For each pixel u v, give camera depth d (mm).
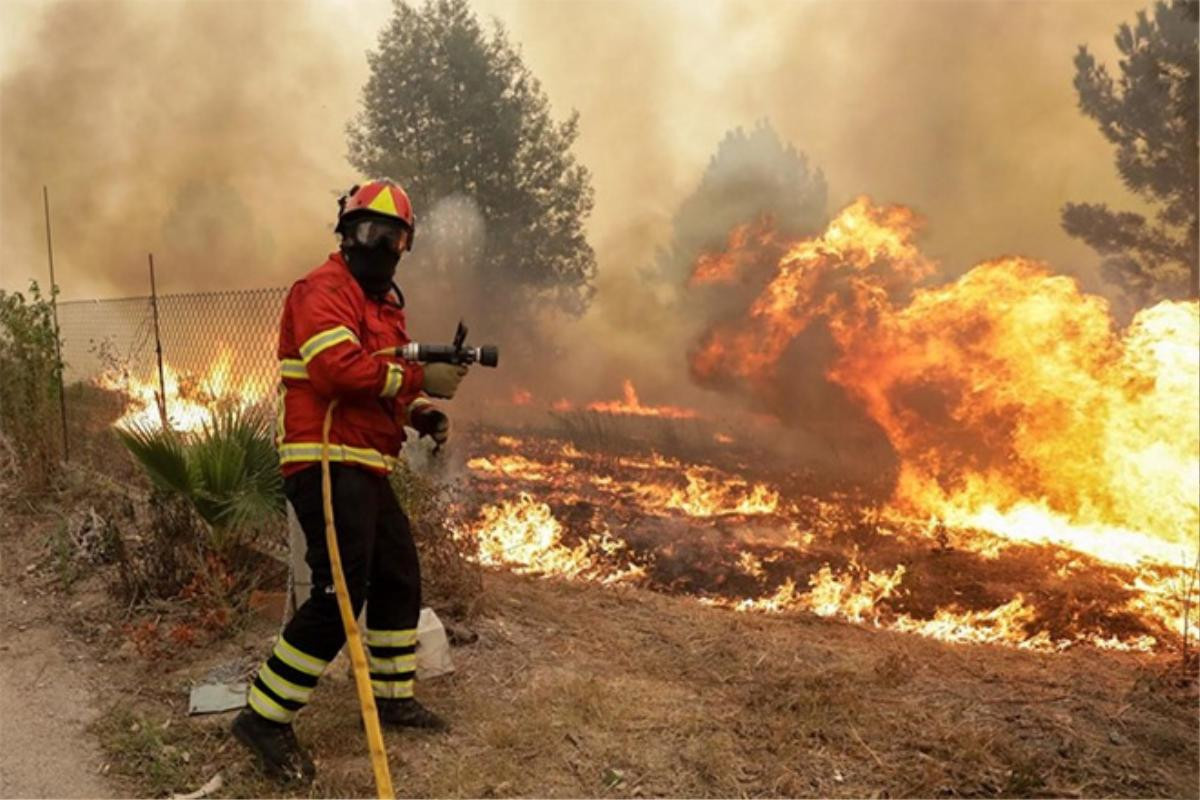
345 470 3617
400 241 3689
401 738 3947
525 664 4641
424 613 4562
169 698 4281
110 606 5215
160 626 4969
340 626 3627
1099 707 4445
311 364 3453
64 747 3945
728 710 4277
